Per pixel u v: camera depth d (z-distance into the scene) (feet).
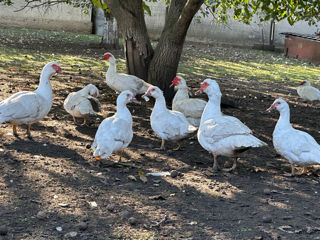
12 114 9.97
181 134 10.35
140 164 9.70
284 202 8.13
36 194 7.71
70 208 7.37
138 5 15.11
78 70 20.70
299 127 13.92
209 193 8.34
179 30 14.89
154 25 41.60
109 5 15.48
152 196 8.03
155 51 15.58
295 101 17.85
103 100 15.26
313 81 23.49
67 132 11.41
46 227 6.77
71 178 8.48
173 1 15.44
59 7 40.68
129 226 6.98
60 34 37.35
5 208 7.17
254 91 19.20
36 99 10.30
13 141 10.18
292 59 34.50
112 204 7.48
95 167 9.20
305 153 9.19
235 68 26.35
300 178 9.41
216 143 9.26
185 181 8.86
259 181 9.15
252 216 7.52
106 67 22.36
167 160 10.11
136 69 15.76
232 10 41.06
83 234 6.66
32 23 40.50
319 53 31.99
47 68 10.61
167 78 15.48
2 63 20.33
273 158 10.82
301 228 7.20
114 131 9.10
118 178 8.75
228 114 14.84
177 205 7.76
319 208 7.96
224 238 6.79
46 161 9.14
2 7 39.37
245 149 9.10
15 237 6.47
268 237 6.88
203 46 38.78
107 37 30.37
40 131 11.22
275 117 14.89
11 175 8.32
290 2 15.52
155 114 10.61
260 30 42.70
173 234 6.83
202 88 10.11
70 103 11.86
